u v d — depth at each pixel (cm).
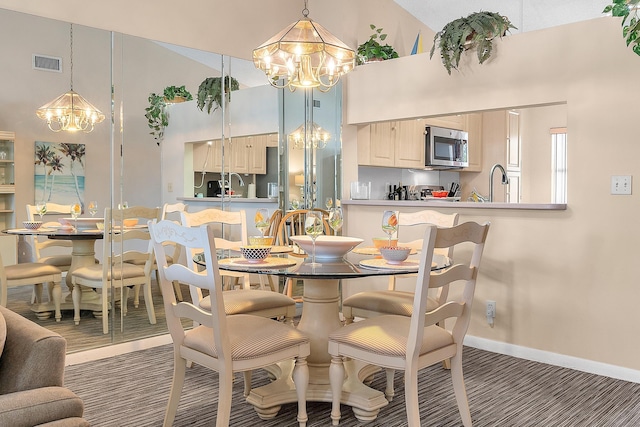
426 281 226
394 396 299
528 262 364
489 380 324
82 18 366
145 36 396
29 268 349
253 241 290
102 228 380
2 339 162
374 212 457
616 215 326
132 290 392
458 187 714
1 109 338
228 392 229
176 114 416
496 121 688
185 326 421
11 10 338
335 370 259
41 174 354
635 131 318
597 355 336
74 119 367
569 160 344
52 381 160
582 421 267
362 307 316
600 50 329
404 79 432
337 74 386
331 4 498
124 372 339
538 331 361
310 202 492
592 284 337
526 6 558
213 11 434
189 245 229
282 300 320
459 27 378
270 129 474
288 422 266
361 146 505
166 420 251
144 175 400
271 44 342
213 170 439
